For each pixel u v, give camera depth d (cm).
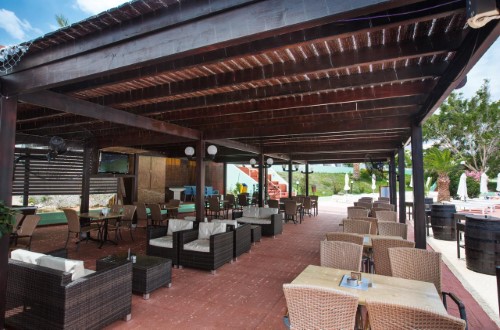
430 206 885
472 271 523
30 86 304
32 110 553
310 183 2947
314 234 875
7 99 325
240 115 604
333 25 234
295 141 941
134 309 360
